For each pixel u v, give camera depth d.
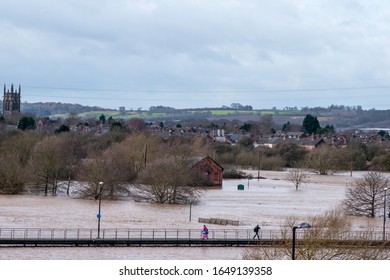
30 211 185.50
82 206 199.62
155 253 133.88
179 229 160.62
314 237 99.62
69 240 138.75
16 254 128.50
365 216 192.88
